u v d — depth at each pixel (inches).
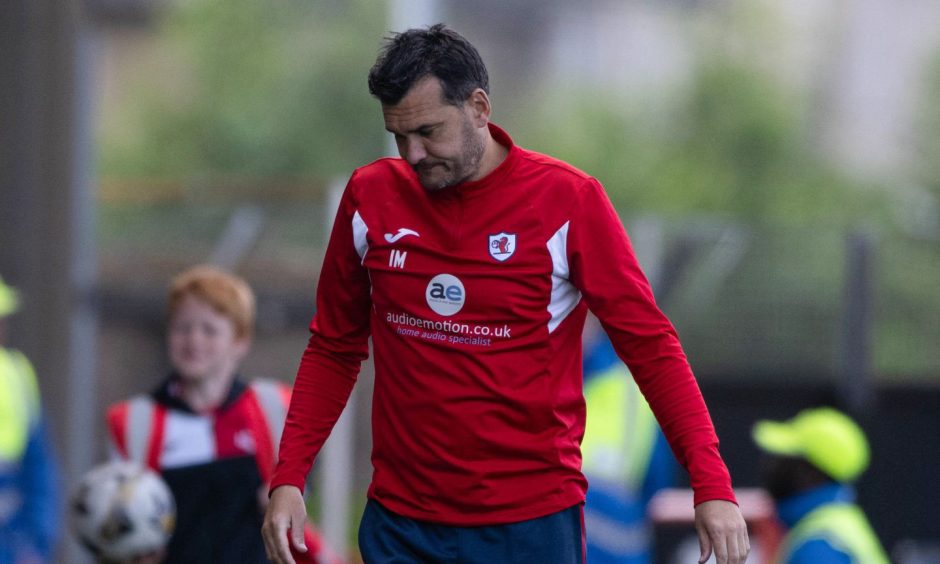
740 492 1180.5
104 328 1343.5
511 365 451.5
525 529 458.3
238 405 685.9
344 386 492.4
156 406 684.7
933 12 4598.9
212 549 664.4
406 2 3314.5
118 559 618.2
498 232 448.1
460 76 434.6
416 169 441.1
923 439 1257.4
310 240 1285.7
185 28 3929.6
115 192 1343.5
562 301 454.9
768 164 4111.7
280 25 3927.2
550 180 450.6
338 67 3870.6
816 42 4503.0
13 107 1346.0
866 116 4446.4
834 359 1293.1
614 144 4190.5
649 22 4699.8
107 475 628.7
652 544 1144.8
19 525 887.1
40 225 1341.0
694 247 1304.1
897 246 1316.4
